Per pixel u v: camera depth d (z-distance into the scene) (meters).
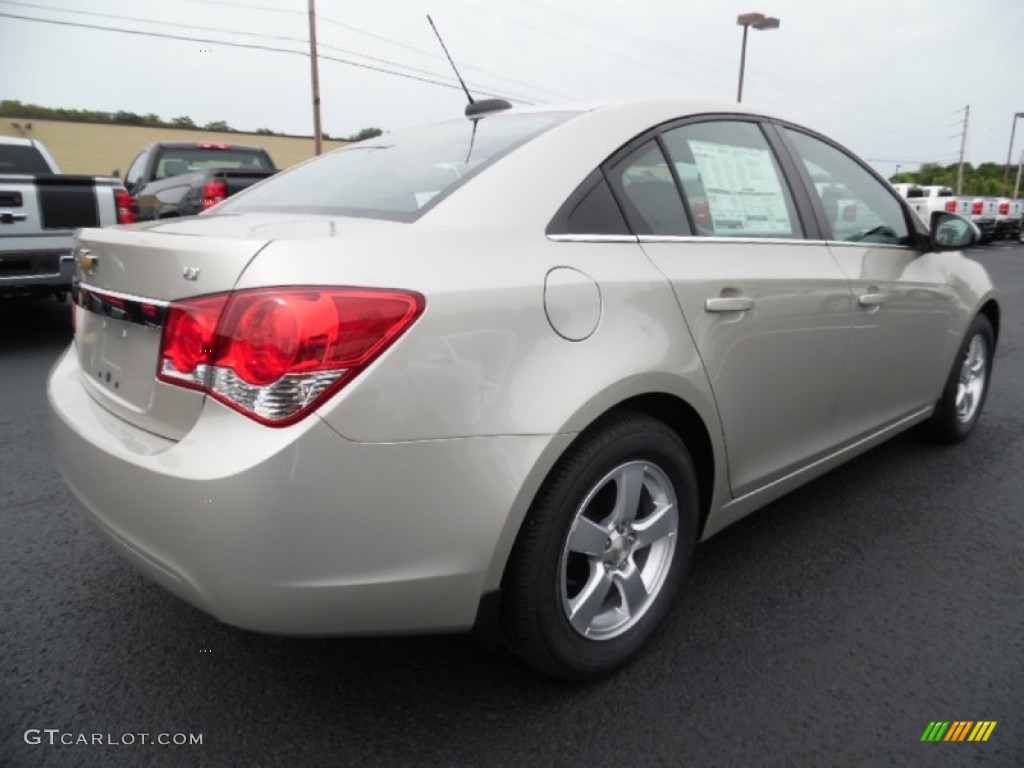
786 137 2.84
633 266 2.04
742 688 2.05
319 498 1.51
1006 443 4.05
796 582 2.62
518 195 1.96
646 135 2.30
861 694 2.03
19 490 3.33
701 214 2.36
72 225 5.80
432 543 1.64
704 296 2.17
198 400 1.60
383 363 1.55
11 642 2.23
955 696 2.03
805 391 2.62
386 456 1.56
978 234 3.25
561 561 1.87
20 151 7.35
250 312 1.51
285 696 2.02
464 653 2.21
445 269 1.69
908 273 3.18
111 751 1.81
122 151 33.75
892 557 2.80
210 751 1.81
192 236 1.72
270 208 2.30
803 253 2.64
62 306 8.37
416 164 2.30
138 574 2.63
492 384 1.69
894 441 4.07
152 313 1.72
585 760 1.80
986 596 2.54
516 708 1.97
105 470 1.75
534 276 1.81
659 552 2.19
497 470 1.69
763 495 2.57
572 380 1.80
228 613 1.57
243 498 1.48
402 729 1.90
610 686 2.06
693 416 2.20
